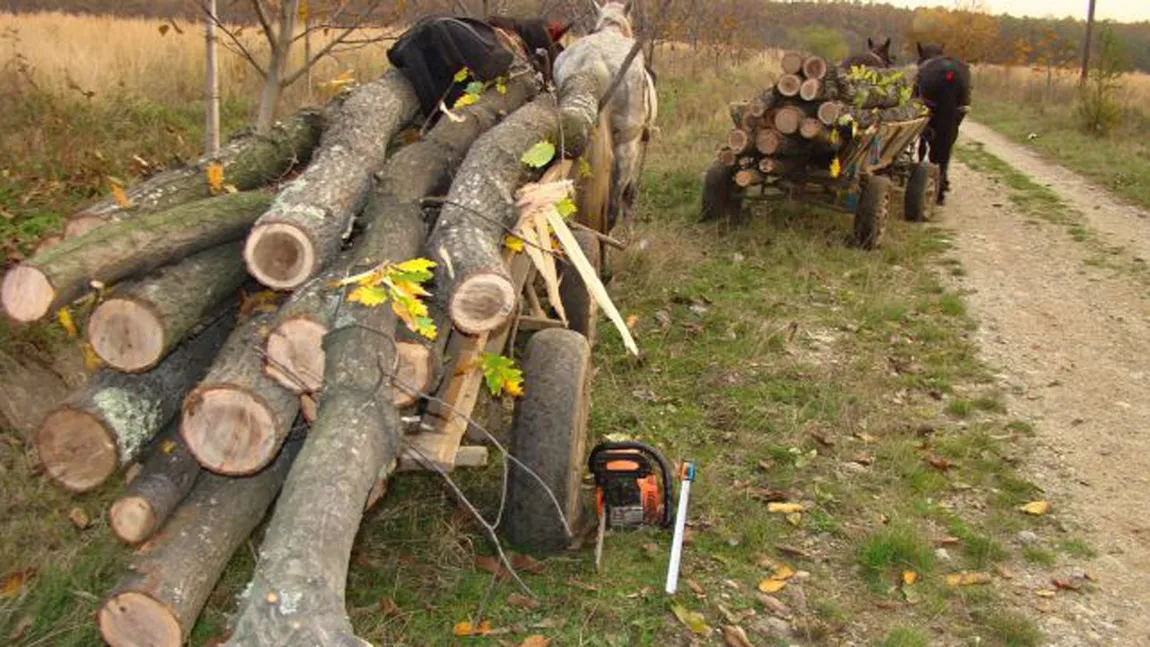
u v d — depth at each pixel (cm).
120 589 288
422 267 341
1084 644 417
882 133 1030
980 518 513
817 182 1015
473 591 423
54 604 397
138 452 327
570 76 698
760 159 1002
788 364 694
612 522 468
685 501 456
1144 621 435
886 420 618
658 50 2566
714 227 1052
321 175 391
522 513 433
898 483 543
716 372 668
